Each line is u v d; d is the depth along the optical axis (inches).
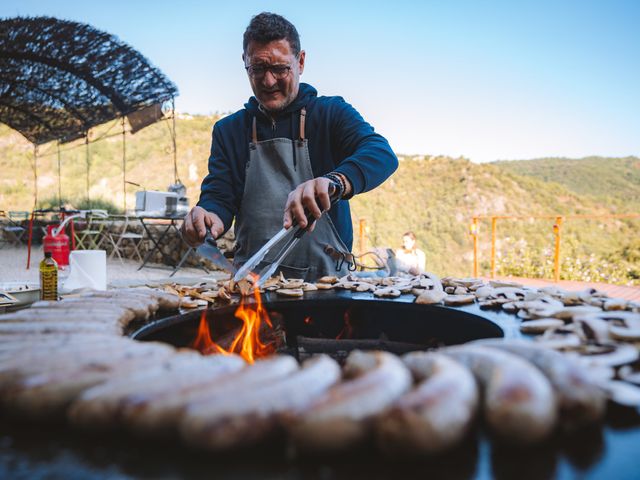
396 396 19.0
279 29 66.4
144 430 18.5
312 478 16.6
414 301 49.9
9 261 314.0
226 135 79.6
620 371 23.7
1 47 320.8
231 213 75.8
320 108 75.8
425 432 16.6
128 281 138.9
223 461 17.7
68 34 301.7
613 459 17.7
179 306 47.8
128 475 16.7
